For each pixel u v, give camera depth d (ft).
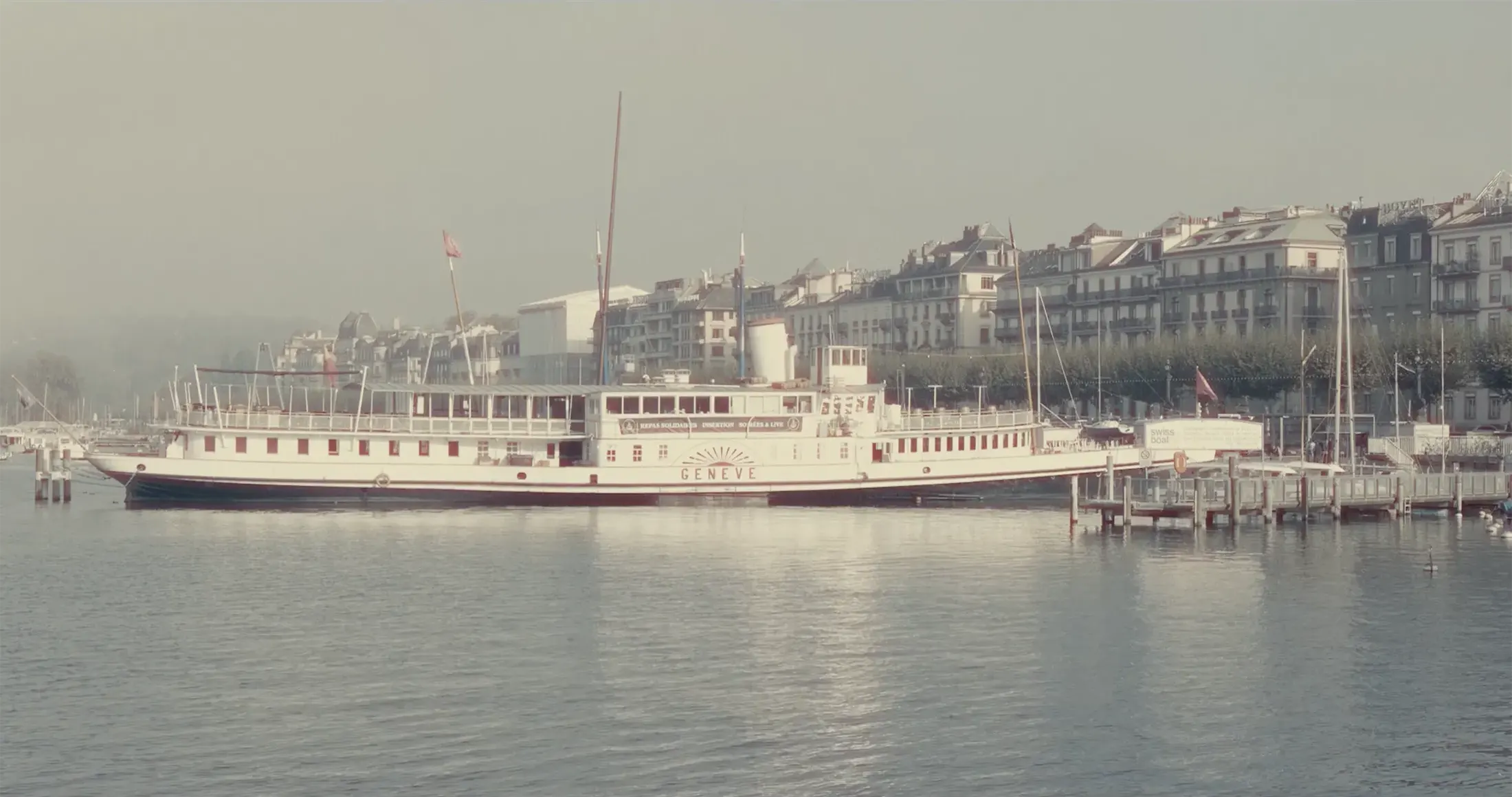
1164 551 296.71
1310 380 517.55
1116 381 574.15
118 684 183.01
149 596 241.76
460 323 496.64
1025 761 154.61
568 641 207.31
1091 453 414.21
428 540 310.45
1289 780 149.69
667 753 156.66
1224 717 170.40
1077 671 190.49
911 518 362.53
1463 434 480.64
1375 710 172.96
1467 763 155.02
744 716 169.89
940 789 146.61
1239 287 610.24
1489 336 482.28
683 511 372.17
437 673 188.65
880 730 164.66
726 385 401.49
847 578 261.65
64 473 418.51
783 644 205.98
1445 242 557.33
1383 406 542.16
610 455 379.96
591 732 163.43
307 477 369.91
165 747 157.99
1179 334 608.19
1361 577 261.03
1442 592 245.45
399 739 160.97
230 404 381.60
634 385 399.85
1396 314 579.07
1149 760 155.22
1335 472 406.41
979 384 623.36
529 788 146.10
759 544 307.17
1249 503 335.26
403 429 375.04
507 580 257.14
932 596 242.58
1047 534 327.47
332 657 197.26
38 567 271.90
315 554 289.12
